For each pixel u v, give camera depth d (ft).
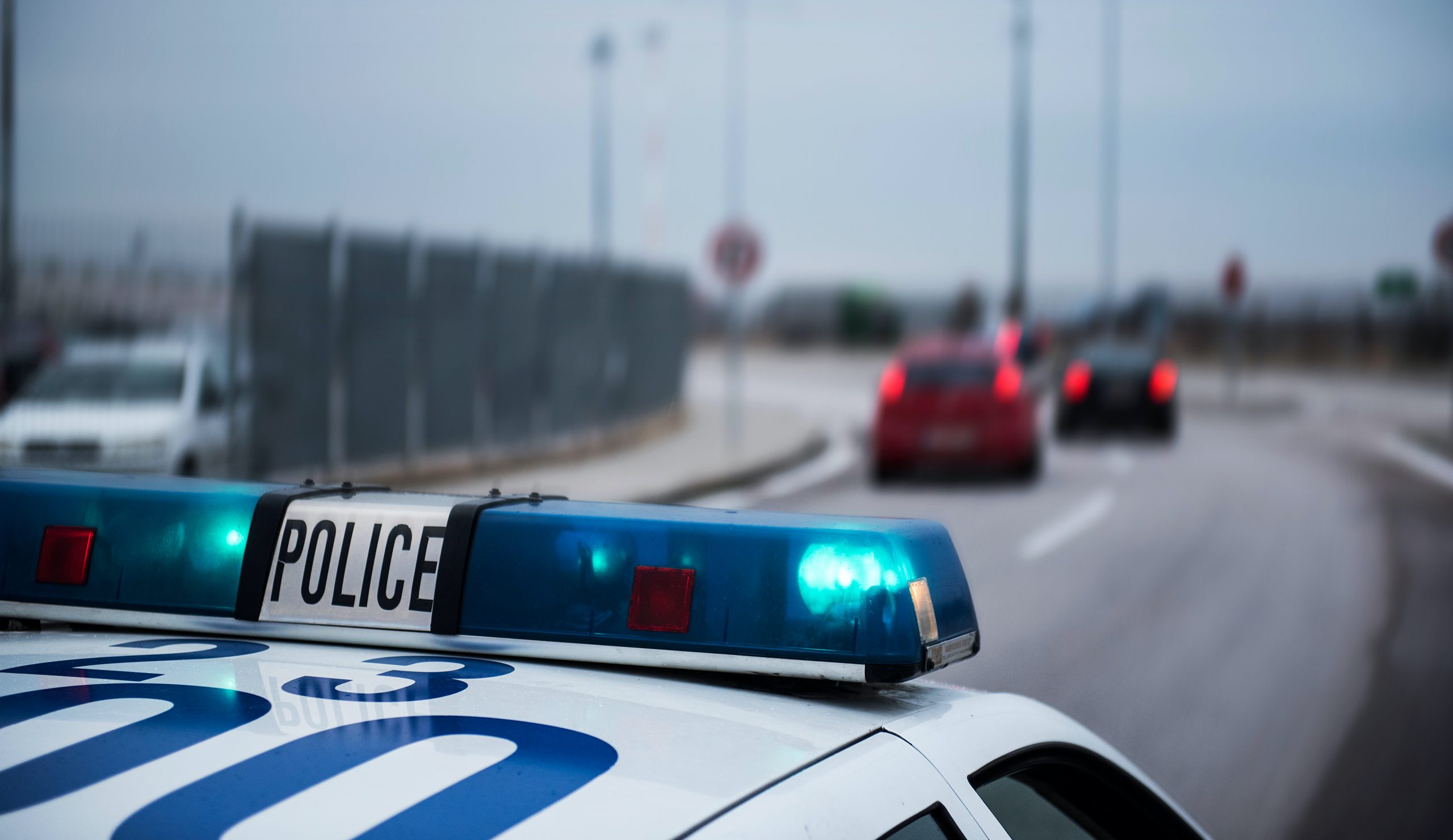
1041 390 112.88
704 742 3.88
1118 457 59.93
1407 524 37.27
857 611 4.27
